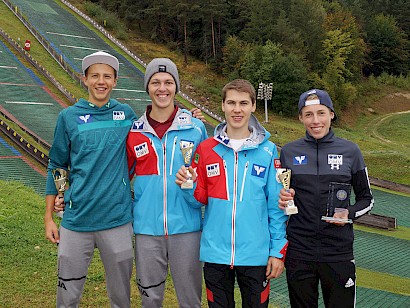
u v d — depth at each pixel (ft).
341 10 248.93
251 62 178.60
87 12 209.77
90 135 16.10
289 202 15.26
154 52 203.00
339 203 15.37
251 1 204.33
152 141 16.35
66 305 16.20
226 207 15.49
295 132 141.49
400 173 104.58
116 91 128.16
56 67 132.05
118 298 16.57
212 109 151.23
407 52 256.52
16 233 28.37
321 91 16.29
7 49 131.85
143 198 16.26
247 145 15.72
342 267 15.43
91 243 16.22
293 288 15.90
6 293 20.21
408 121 197.77
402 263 44.65
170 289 22.84
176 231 16.03
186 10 200.85
